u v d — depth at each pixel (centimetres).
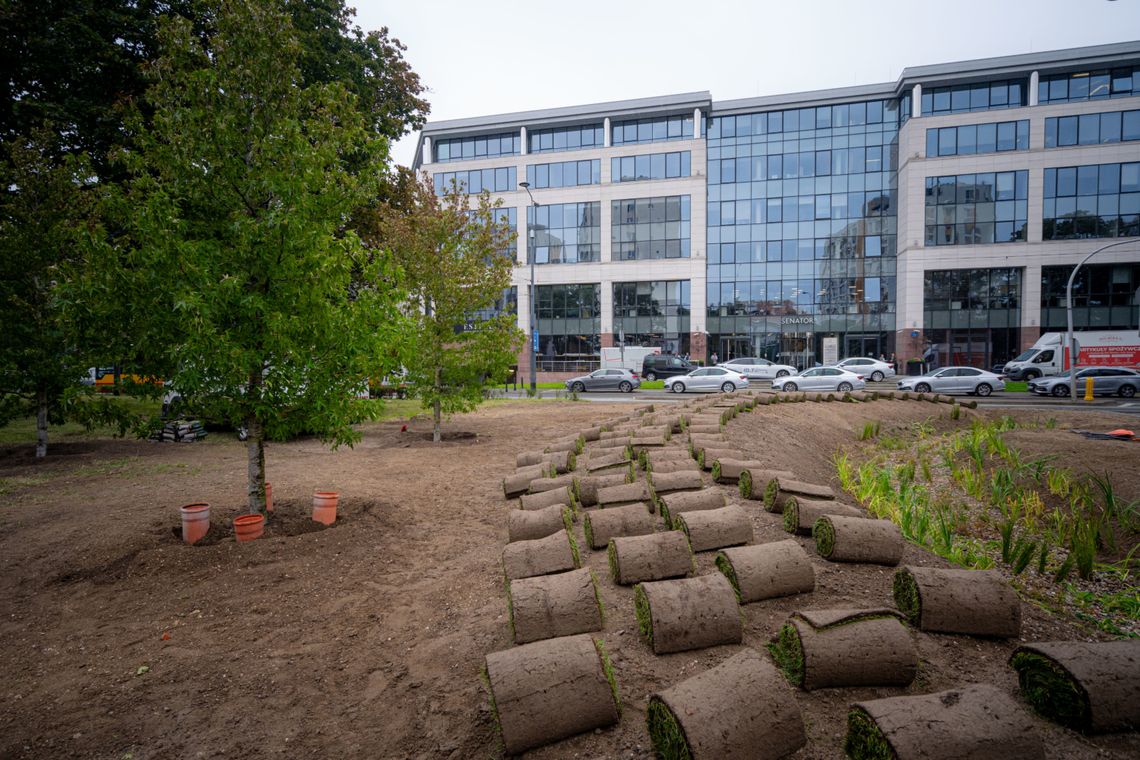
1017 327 3912
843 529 436
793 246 4450
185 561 533
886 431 1354
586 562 468
